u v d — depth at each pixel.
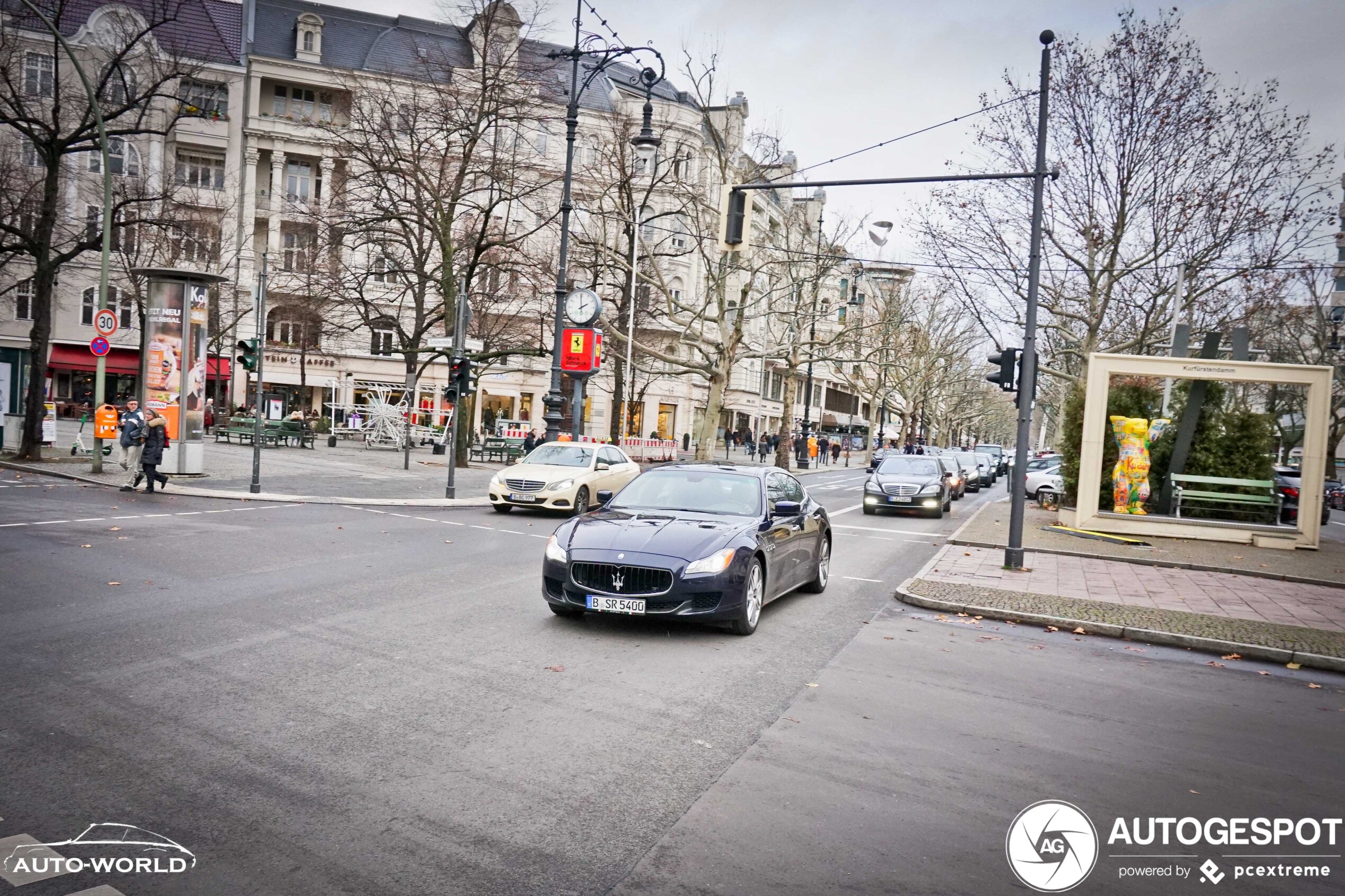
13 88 22.12
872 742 5.24
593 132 48.22
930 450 48.12
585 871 3.53
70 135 24.38
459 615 8.02
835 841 3.91
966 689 6.56
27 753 4.41
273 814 3.90
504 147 33.06
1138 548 16.30
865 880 3.58
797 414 80.06
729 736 5.19
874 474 23.53
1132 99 22.59
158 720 4.97
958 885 3.59
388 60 51.62
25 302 44.75
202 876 3.36
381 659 6.45
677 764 4.71
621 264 34.66
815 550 10.26
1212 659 8.16
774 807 4.23
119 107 23.97
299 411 39.84
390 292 49.00
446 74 34.62
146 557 10.17
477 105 29.50
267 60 49.16
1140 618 9.41
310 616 7.70
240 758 4.50
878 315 52.66
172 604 7.89
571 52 22.30
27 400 21.58
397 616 7.88
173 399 19.58
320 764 4.46
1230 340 27.78
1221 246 22.97
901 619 9.17
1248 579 13.22
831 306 47.78
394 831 3.79
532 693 5.80
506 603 8.67
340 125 31.42
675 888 3.43
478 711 5.40
